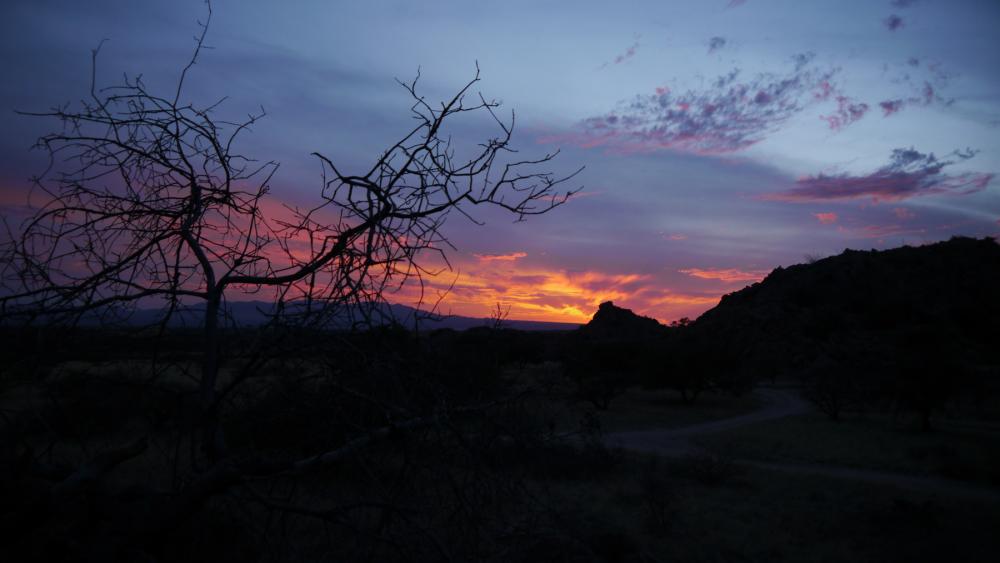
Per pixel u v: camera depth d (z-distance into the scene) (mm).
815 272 125062
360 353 2639
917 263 118875
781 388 67438
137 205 2848
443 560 2594
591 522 9227
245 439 2906
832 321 100500
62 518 2305
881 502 15508
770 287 129375
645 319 131125
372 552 2635
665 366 50906
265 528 2828
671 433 33125
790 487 17547
